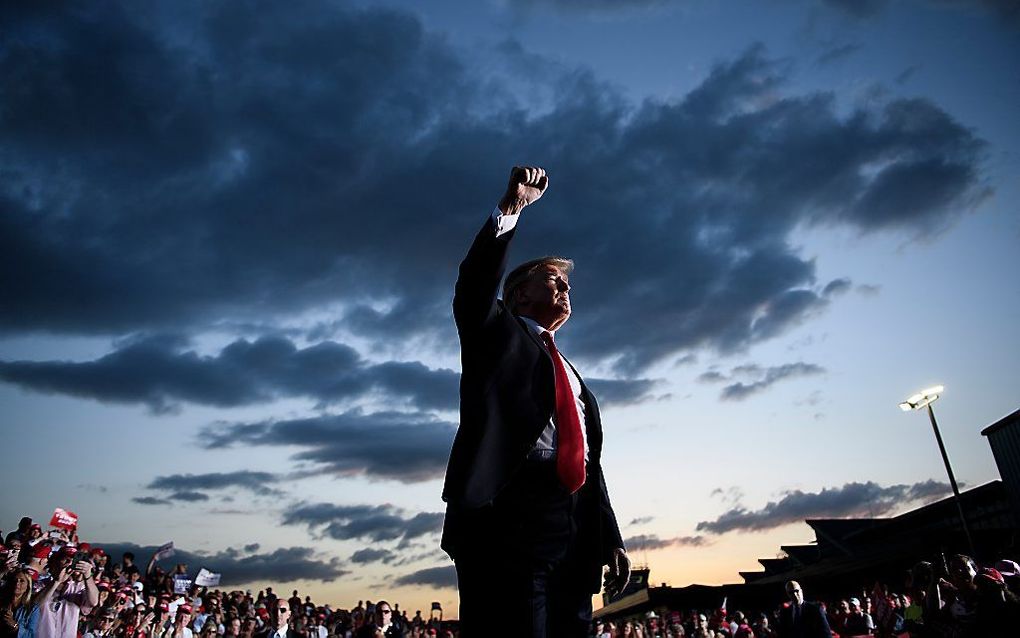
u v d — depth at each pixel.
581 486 2.42
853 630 16.27
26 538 11.62
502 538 2.21
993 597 6.54
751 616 35.56
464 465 2.13
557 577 2.31
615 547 2.66
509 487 2.24
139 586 15.02
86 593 8.08
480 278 2.22
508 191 2.23
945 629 7.91
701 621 22.36
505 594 2.17
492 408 2.23
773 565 40.97
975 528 27.42
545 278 2.79
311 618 18.89
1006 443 23.48
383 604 11.56
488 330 2.32
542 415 2.29
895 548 24.58
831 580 30.58
